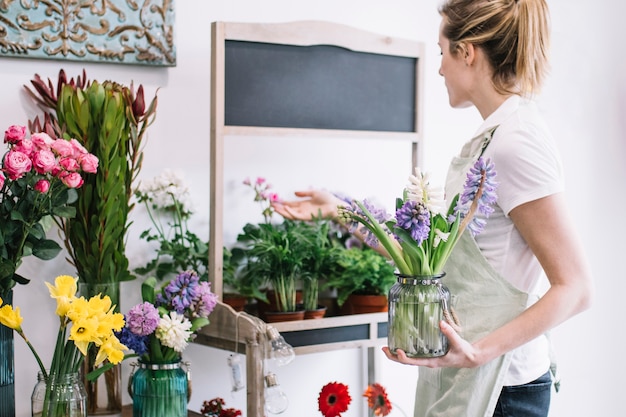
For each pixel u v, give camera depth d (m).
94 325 1.81
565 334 3.64
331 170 2.99
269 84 2.45
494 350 1.70
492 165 1.69
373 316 2.63
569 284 1.70
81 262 2.24
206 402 2.60
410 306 1.70
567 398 3.67
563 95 3.58
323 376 2.98
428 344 1.69
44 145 1.91
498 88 1.90
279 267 2.59
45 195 1.94
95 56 2.44
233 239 2.76
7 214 1.92
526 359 1.87
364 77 2.65
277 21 2.83
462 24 1.90
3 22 2.31
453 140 3.32
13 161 1.82
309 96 2.53
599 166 3.70
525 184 1.75
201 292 2.23
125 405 2.48
